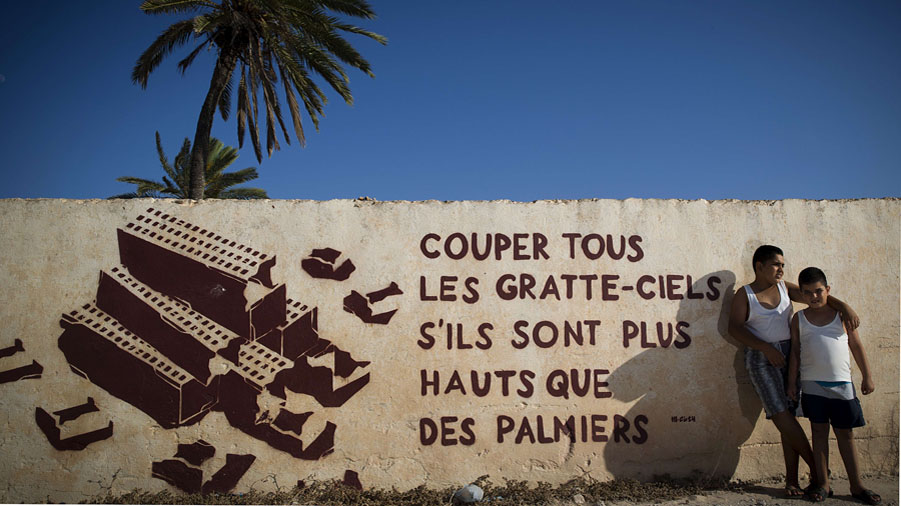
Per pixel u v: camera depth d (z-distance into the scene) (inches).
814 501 158.2
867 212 190.9
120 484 163.3
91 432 164.2
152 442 165.2
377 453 169.8
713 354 181.0
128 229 172.9
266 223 176.4
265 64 519.5
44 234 169.9
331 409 170.2
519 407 174.9
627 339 180.1
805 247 187.0
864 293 186.4
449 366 174.7
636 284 182.5
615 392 177.8
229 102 571.5
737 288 184.2
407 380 173.2
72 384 165.3
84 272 169.9
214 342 170.1
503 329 177.6
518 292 179.6
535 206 184.4
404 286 176.9
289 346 171.5
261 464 166.6
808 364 162.6
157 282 171.5
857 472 158.4
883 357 184.2
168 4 455.5
